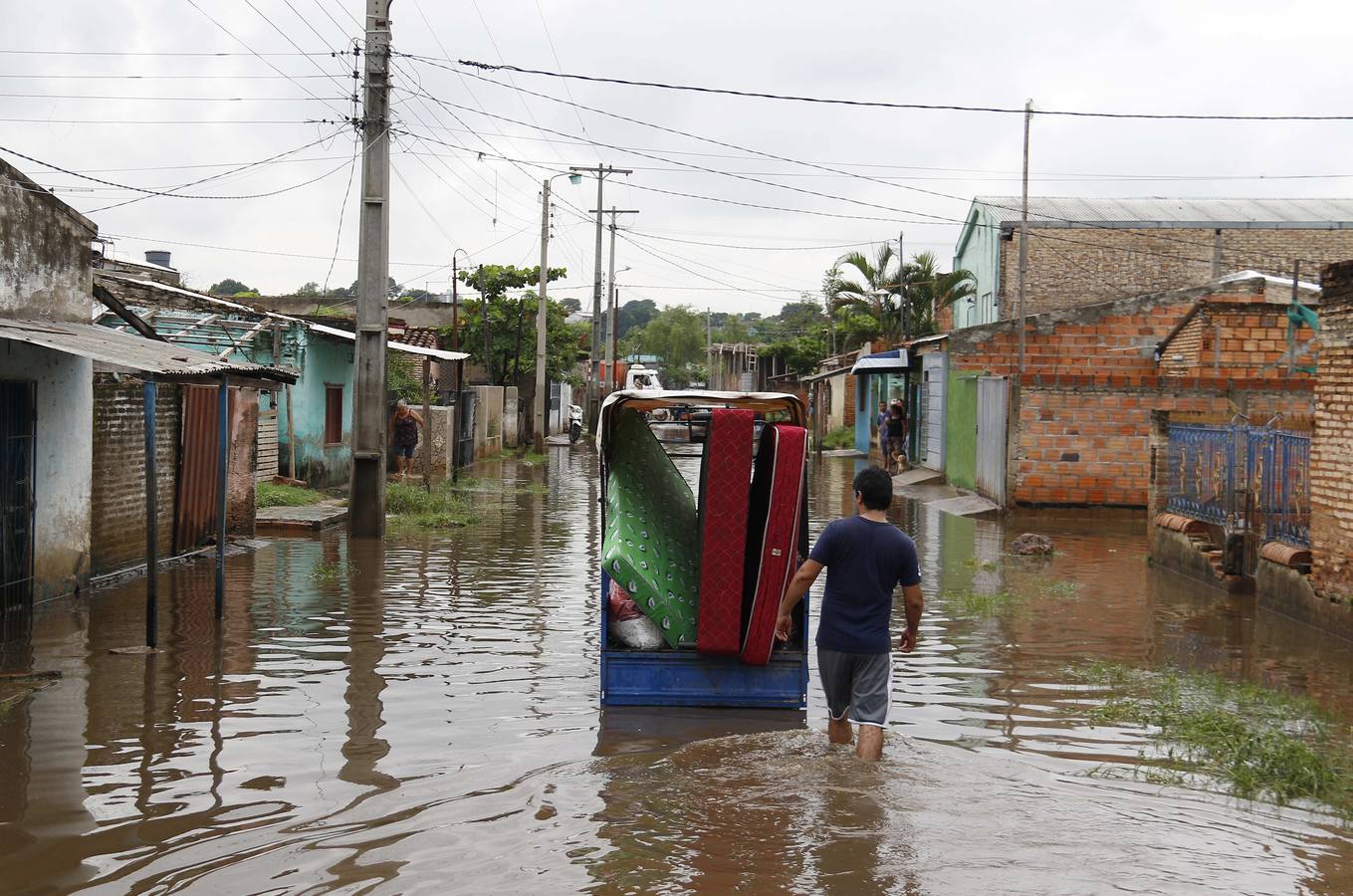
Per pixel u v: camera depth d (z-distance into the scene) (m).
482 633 10.05
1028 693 8.23
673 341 110.12
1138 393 20.83
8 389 10.28
